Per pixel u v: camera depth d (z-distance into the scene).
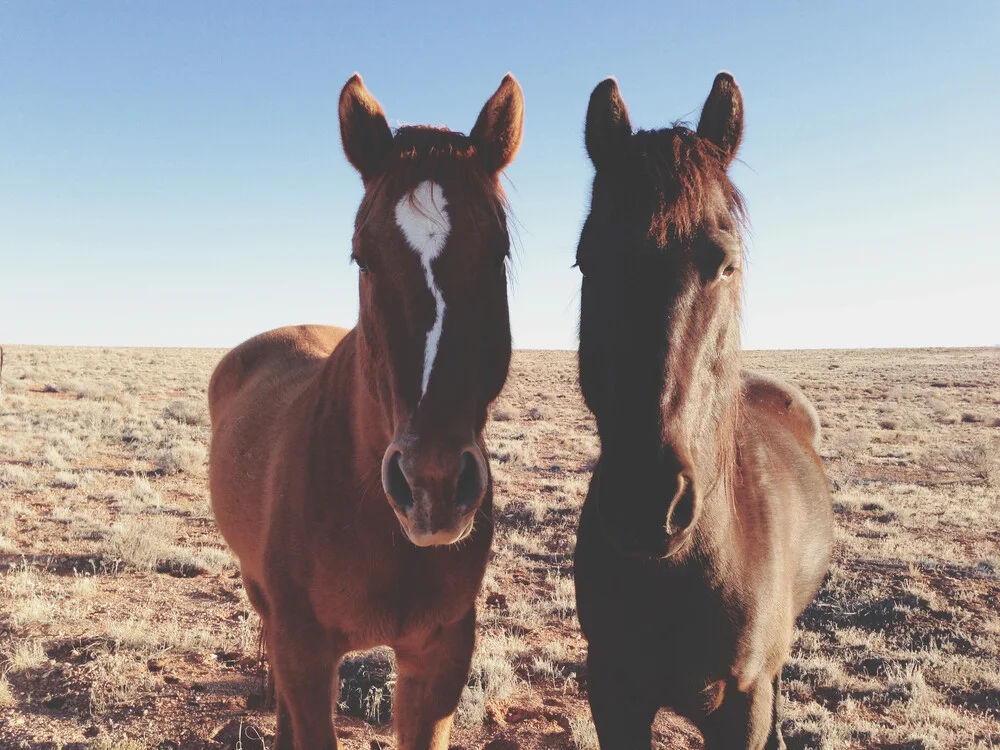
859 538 8.88
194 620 5.59
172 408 19.09
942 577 7.30
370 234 2.23
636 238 2.09
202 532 8.36
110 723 3.99
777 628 2.71
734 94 2.50
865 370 52.66
